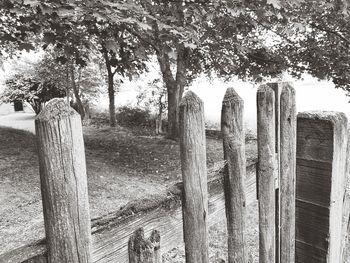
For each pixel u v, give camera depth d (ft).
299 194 4.80
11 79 53.52
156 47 11.75
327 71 29.35
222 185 4.19
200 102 3.59
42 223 15.83
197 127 3.59
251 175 4.63
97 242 2.90
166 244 3.52
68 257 2.68
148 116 51.90
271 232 4.81
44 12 7.68
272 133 4.55
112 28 10.13
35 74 52.75
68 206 2.64
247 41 27.99
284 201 4.94
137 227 3.21
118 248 3.05
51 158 2.54
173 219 3.57
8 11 9.11
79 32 10.26
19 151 29.43
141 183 23.90
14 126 58.65
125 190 21.42
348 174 5.01
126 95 68.33
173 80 38.88
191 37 11.40
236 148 4.13
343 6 17.28
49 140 2.52
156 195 3.45
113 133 44.57
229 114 4.06
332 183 4.42
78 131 2.64
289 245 5.02
